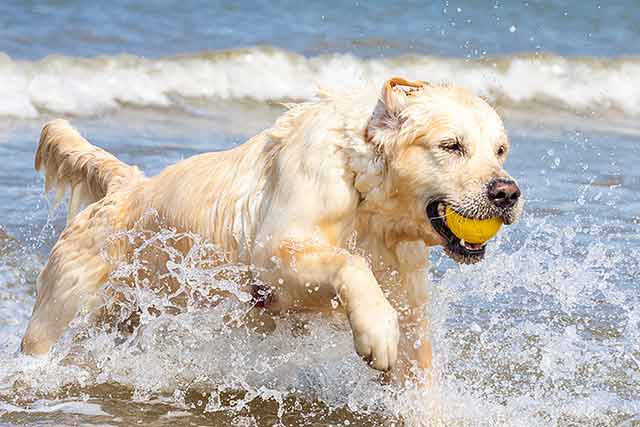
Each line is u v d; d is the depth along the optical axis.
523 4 36.59
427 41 31.02
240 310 10.04
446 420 9.73
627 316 12.30
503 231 14.37
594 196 17.38
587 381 10.60
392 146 8.85
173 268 10.25
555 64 29.08
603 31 33.94
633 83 28.44
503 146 9.16
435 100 8.91
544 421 9.70
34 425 9.22
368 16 33.38
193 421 9.61
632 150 21.50
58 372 10.66
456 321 12.06
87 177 12.04
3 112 21.78
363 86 9.48
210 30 30.67
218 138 20.94
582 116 25.95
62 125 12.59
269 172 9.65
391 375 10.07
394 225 9.23
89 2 31.98
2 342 11.52
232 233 9.82
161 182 10.74
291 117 9.68
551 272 12.23
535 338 11.66
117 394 10.18
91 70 24.67
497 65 28.72
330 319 9.68
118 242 10.80
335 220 9.06
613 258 13.47
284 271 9.07
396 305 9.71
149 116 22.92
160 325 10.89
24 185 16.75
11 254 13.99
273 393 10.19
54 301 10.94
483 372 10.82
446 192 8.76
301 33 31.05
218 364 10.62
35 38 27.92
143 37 29.36
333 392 10.47
